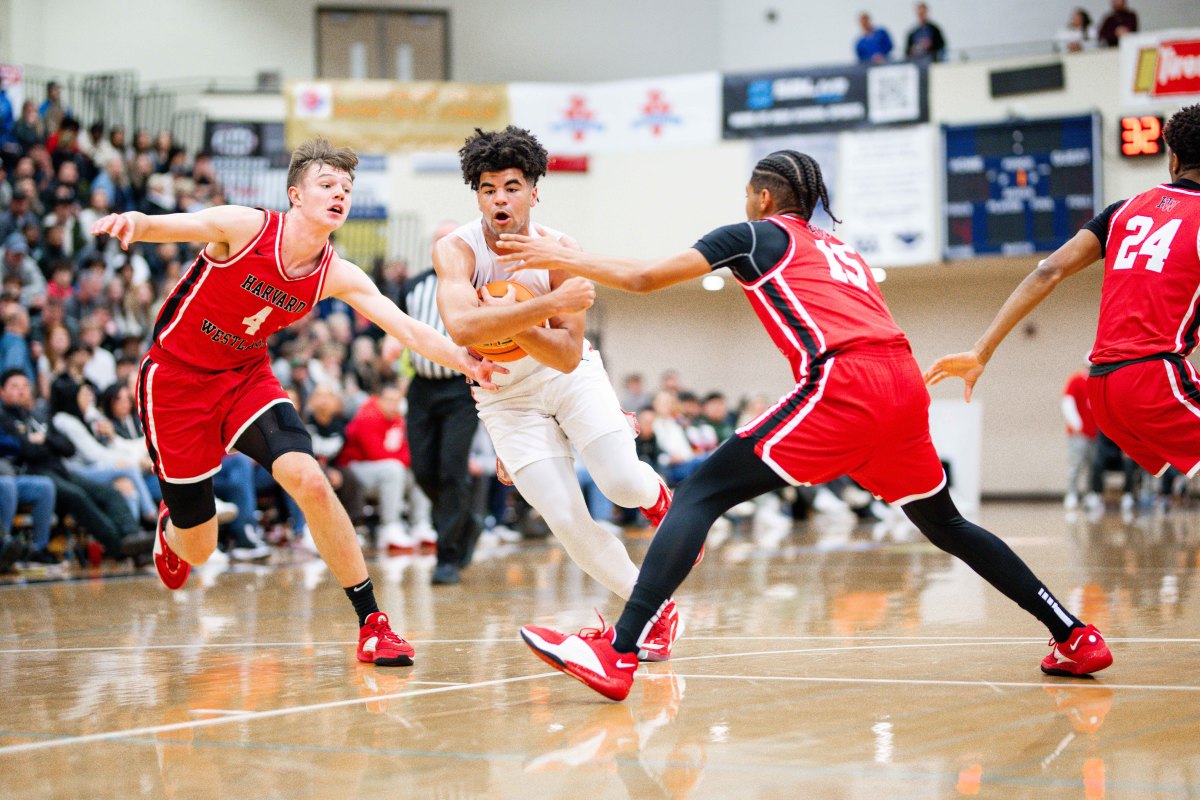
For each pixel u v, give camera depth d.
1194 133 3.84
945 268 17.81
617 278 3.35
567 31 20.72
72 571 8.73
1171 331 3.77
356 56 20.03
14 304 10.14
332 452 10.78
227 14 19.41
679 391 16.20
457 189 17.92
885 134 17.09
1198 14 18.56
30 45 18.27
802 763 2.58
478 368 3.90
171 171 15.27
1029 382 18.94
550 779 2.50
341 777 2.54
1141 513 14.16
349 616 5.73
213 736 2.98
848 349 3.39
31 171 13.16
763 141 17.61
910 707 3.16
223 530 9.77
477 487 10.02
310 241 4.04
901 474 3.53
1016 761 2.56
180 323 4.15
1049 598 3.59
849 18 20.36
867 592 6.27
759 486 3.43
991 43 19.67
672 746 2.78
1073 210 16.36
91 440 9.21
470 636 4.85
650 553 3.39
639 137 18.11
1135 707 3.09
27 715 3.33
